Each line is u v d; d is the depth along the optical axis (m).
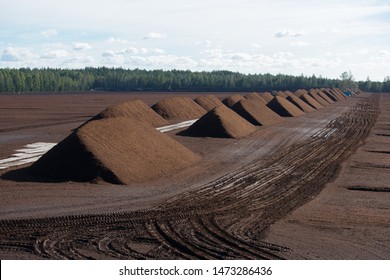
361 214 19.23
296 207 20.08
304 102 85.62
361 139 42.94
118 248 14.79
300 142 40.41
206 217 18.38
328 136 44.94
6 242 15.24
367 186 24.19
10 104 85.62
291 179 25.64
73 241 15.39
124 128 28.09
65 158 24.47
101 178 23.53
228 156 32.44
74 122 53.53
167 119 56.44
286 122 58.62
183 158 29.20
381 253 14.72
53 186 22.58
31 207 19.19
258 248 14.99
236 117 47.00
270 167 28.89
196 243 15.37
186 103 62.50
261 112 56.91
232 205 20.22
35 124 51.16
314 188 23.66
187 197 21.34
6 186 22.41
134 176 24.25
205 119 43.56
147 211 19.00
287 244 15.42
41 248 14.71
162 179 24.86
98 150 24.77
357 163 30.67
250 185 24.02
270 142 39.88
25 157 30.27
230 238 15.94
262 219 18.25
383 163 30.80
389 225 17.75
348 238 16.14
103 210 19.00
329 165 29.83
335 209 19.94
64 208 19.14
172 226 17.16
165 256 14.13
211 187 23.39
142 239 15.70
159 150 28.19
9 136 40.75
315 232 16.77
